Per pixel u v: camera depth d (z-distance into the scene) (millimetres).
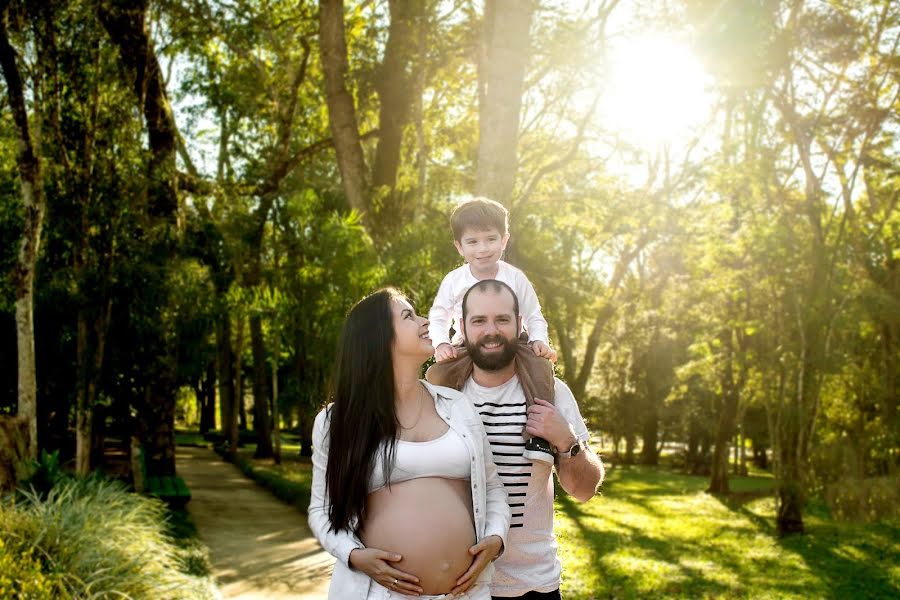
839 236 16156
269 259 23172
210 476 24125
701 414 37844
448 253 14398
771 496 25562
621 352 41094
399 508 2980
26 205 10875
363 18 20562
